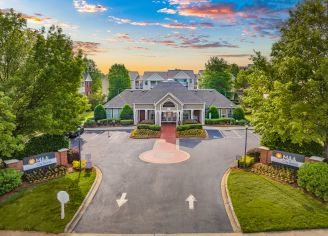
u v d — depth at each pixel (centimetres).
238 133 3988
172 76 8456
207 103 5109
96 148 3138
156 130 3922
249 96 2736
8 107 1761
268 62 2269
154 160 2655
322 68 1714
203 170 2352
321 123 1927
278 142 2316
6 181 1817
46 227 1431
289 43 2039
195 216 1565
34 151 2275
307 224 1427
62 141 2484
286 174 2058
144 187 1981
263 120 2261
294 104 1859
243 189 1872
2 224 1452
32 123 2122
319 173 1741
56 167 2273
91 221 1514
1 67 2112
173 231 1418
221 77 7681
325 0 1858
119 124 4712
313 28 1930
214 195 1842
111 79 7800
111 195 1844
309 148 2211
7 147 1858
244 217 1507
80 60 2400
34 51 2152
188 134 3741
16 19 2075
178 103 4409
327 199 1628
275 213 1538
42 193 1828
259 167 2267
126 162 2591
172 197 1812
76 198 1758
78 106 2575
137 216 1567
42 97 2225
